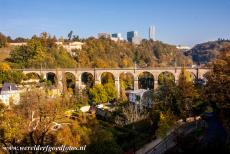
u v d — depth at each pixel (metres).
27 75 151.75
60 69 151.00
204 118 68.00
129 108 83.19
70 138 37.09
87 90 127.75
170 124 64.88
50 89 122.44
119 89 141.75
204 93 69.50
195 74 144.00
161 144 57.53
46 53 193.12
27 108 38.94
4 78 136.25
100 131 47.62
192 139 51.91
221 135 54.09
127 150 56.59
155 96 88.06
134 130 67.31
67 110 79.50
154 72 148.12
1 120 31.44
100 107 108.50
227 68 53.84
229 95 49.66
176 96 74.69
